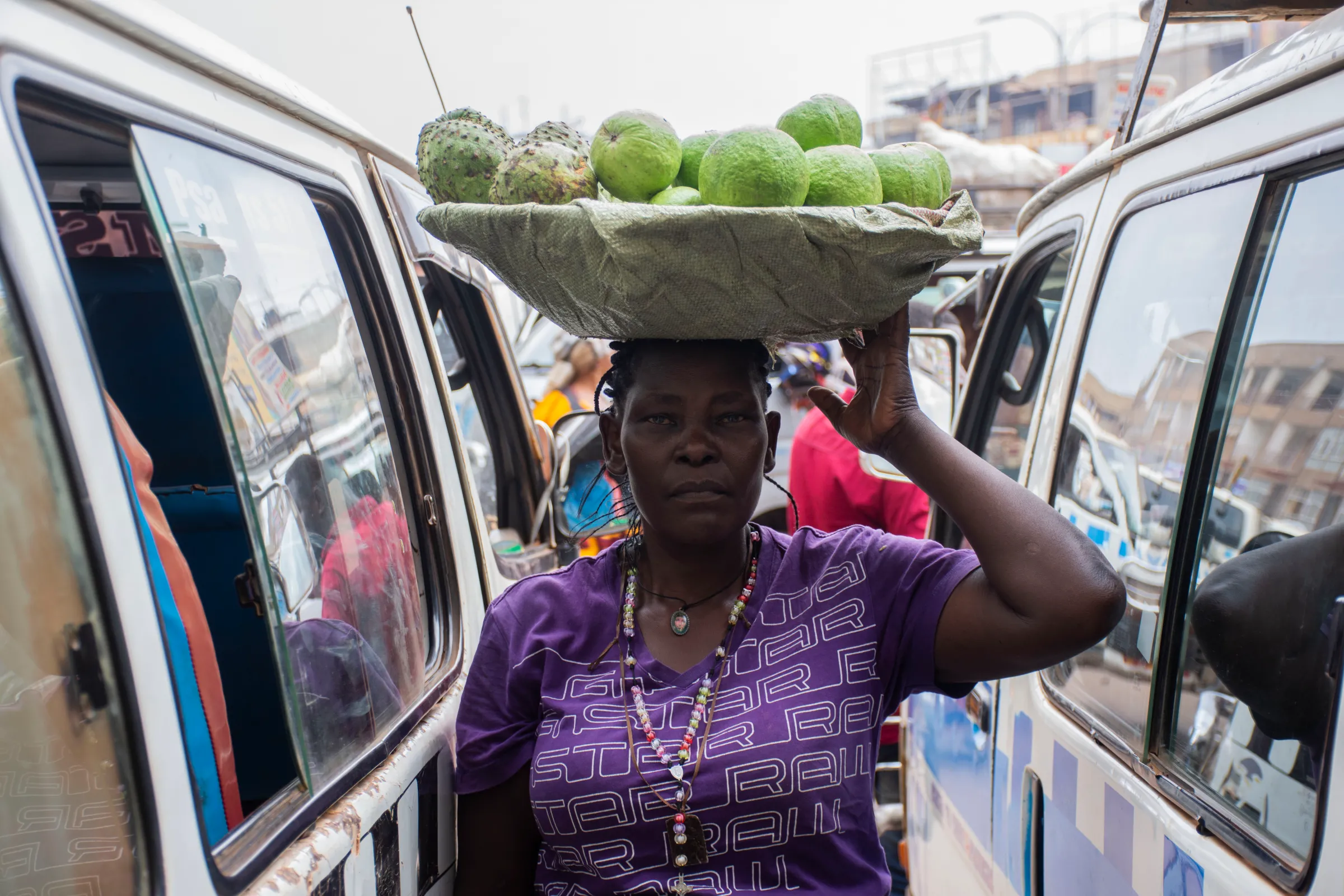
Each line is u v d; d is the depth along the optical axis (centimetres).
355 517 147
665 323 121
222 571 188
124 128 105
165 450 195
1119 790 155
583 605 143
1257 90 142
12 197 82
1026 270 259
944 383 467
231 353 119
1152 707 152
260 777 193
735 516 134
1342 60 122
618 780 127
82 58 99
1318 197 126
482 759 141
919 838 278
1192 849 131
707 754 126
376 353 173
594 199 124
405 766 136
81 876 85
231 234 125
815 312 121
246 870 98
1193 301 157
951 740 244
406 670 154
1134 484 170
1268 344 136
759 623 136
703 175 118
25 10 93
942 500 135
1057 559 125
